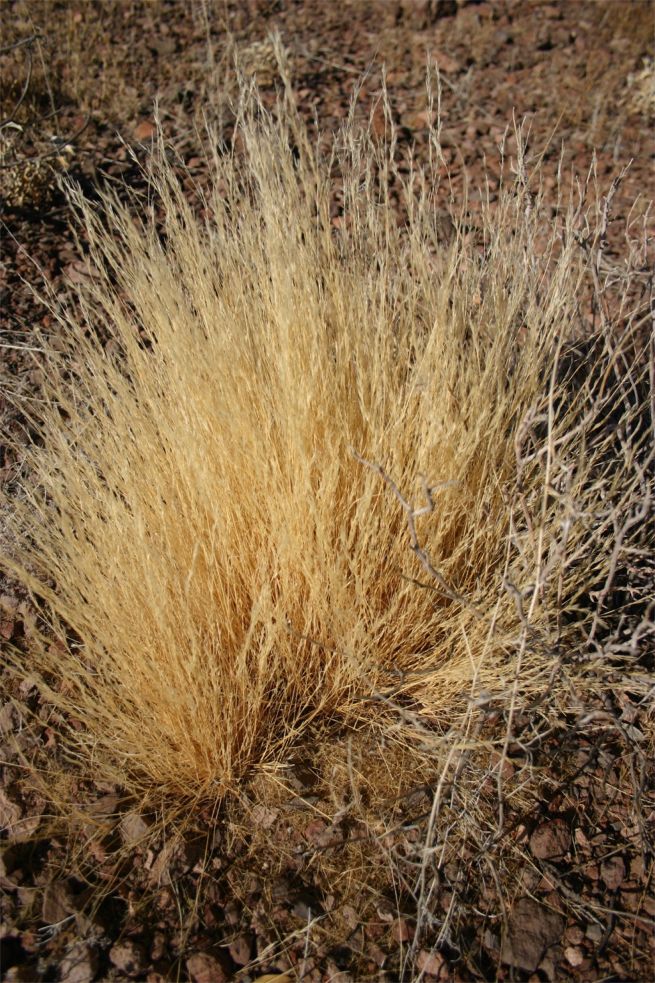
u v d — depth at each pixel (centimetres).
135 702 66
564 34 183
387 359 73
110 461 73
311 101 153
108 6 176
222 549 68
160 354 75
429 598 70
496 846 65
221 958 60
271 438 71
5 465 90
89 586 68
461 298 77
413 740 70
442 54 174
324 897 63
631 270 84
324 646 67
